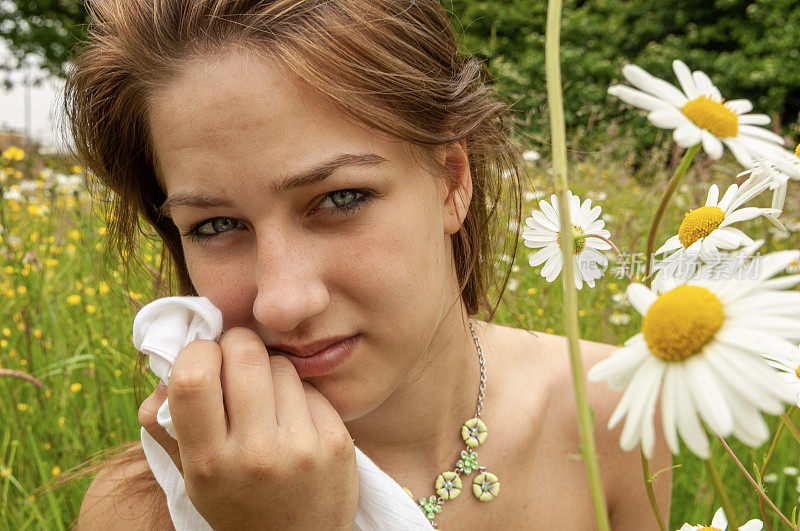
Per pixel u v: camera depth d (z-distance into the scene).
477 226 0.70
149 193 0.64
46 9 7.31
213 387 0.51
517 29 5.58
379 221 0.53
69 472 0.88
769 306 0.36
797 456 0.92
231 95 0.51
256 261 0.54
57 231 1.62
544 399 0.71
